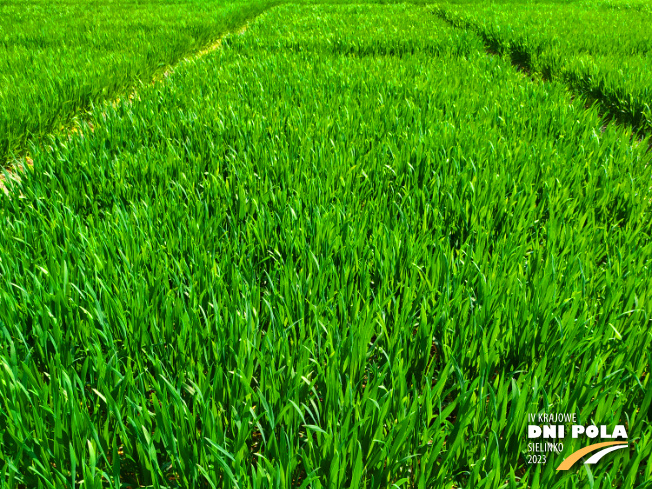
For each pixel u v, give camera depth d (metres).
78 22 14.23
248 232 3.02
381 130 4.98
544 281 2.42
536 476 1.50
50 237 2.86
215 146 4.54
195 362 2.06
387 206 3.52
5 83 6.70
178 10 18.08
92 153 4.26
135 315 2.21
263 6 22.22
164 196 3.61
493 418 1.67
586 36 11.07
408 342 2.13
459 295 2.33
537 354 2.14
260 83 6.57
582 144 4.61
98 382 1.83
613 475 1.56
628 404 1.89
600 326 2.14
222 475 1.64
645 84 6.52
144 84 7.44
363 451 1.71
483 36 12.45
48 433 1.74
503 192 3.53
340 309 2.26
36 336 2.10
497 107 5.61
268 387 1.83
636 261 2.75
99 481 1.44
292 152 4.33
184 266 2.59
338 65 8.08
